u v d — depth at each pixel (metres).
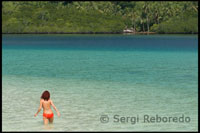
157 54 67.81
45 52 73.56
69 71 39.16
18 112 20.06
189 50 79.31
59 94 25.44
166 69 41.31
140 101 23.27
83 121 18.45
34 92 26.11
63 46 99.06
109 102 22.84
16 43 114.75
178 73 37.53
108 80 32.34
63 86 28.92
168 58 58.09
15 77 34.06
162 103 22.69
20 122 18.12
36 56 62.00
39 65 45.75
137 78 33.69
